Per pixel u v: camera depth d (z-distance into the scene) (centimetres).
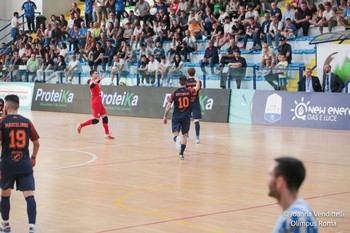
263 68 2634
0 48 4391
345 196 1138
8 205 884
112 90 3177
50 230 909
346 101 2372
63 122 2739
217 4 3409
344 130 2352
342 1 2964
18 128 864
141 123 2683
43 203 1095
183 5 3450
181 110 1602
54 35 3875
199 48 3269
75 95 3316
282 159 438
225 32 3186
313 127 2445
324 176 1355
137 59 3309
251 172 1412
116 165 1527
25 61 3778
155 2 3716
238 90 2702
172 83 2920
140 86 3048
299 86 2509
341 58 2461
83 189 1223
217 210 1031
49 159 1627
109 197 1145
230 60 2911
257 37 3027
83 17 4144
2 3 4553
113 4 3772
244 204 1077
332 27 2894
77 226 930
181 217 983
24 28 4434
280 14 3073
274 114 2567
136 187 1241
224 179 1326
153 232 889
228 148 1828
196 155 1689
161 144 1944
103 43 3503
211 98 2778
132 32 3512
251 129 2397
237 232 885
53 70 3444
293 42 2945
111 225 934
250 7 3180
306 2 3003
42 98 3484
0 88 3684
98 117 2119
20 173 862
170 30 3341
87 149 1828
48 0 4362
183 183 1281
